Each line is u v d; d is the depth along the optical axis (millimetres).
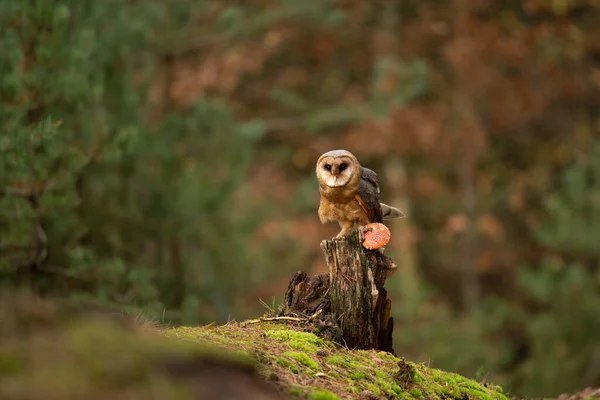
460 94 23375
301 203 20812
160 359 4129
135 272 11422
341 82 25562
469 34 23344
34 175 10305
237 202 15555
